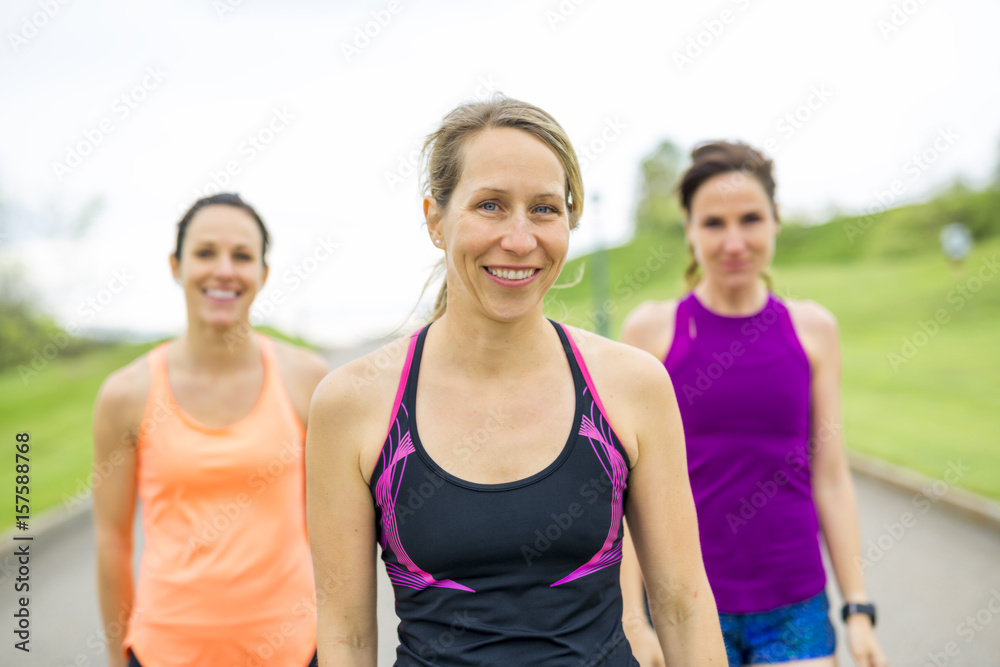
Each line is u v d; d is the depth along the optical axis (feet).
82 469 46.24
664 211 209.05
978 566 24.32
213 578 9.89
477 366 6.79
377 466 6.71
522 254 6.40
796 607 10.80
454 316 6.85
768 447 11.00
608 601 6.79
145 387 10.62
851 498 11.74
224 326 10.73
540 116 6.71
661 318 12.13
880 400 56.70
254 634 9.93
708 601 7.38
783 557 10.83
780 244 189.88
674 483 7.16
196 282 10.68
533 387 6.81
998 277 110.42
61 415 66.95
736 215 11.48
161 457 10.34
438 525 6.39
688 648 7.32
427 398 6.79
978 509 29.19
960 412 49.60
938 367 66.64
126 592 11.06
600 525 6.56
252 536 10.16
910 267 136.87
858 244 168.86
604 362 7.00
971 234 150.10
